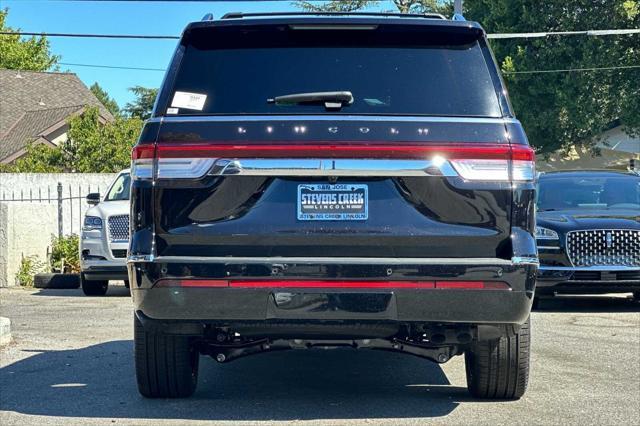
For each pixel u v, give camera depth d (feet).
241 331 16.14
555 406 18.67
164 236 15.42
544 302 39.75
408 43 16.76
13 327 30.89
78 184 67.51
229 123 15.55
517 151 15.47
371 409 18.26
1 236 48.70
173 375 18.33
